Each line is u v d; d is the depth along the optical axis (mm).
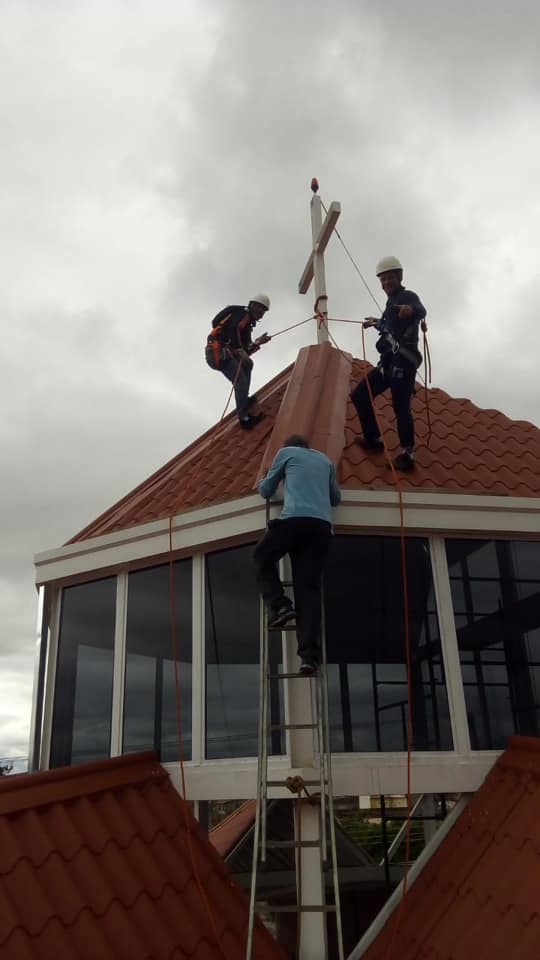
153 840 5422
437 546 6590
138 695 6715
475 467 7551
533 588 6742
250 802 10922
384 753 5902
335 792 5656
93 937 4402
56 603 7473
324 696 5453
